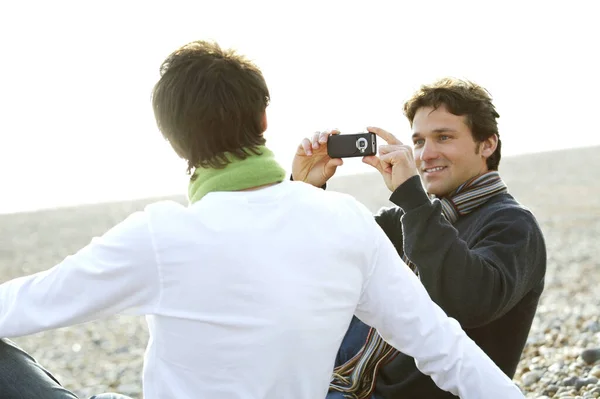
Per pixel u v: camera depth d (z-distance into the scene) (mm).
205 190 2398
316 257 2373
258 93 2426
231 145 2400
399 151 2979
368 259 2498
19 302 2314
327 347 2420
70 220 33938
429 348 2535
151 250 2266
